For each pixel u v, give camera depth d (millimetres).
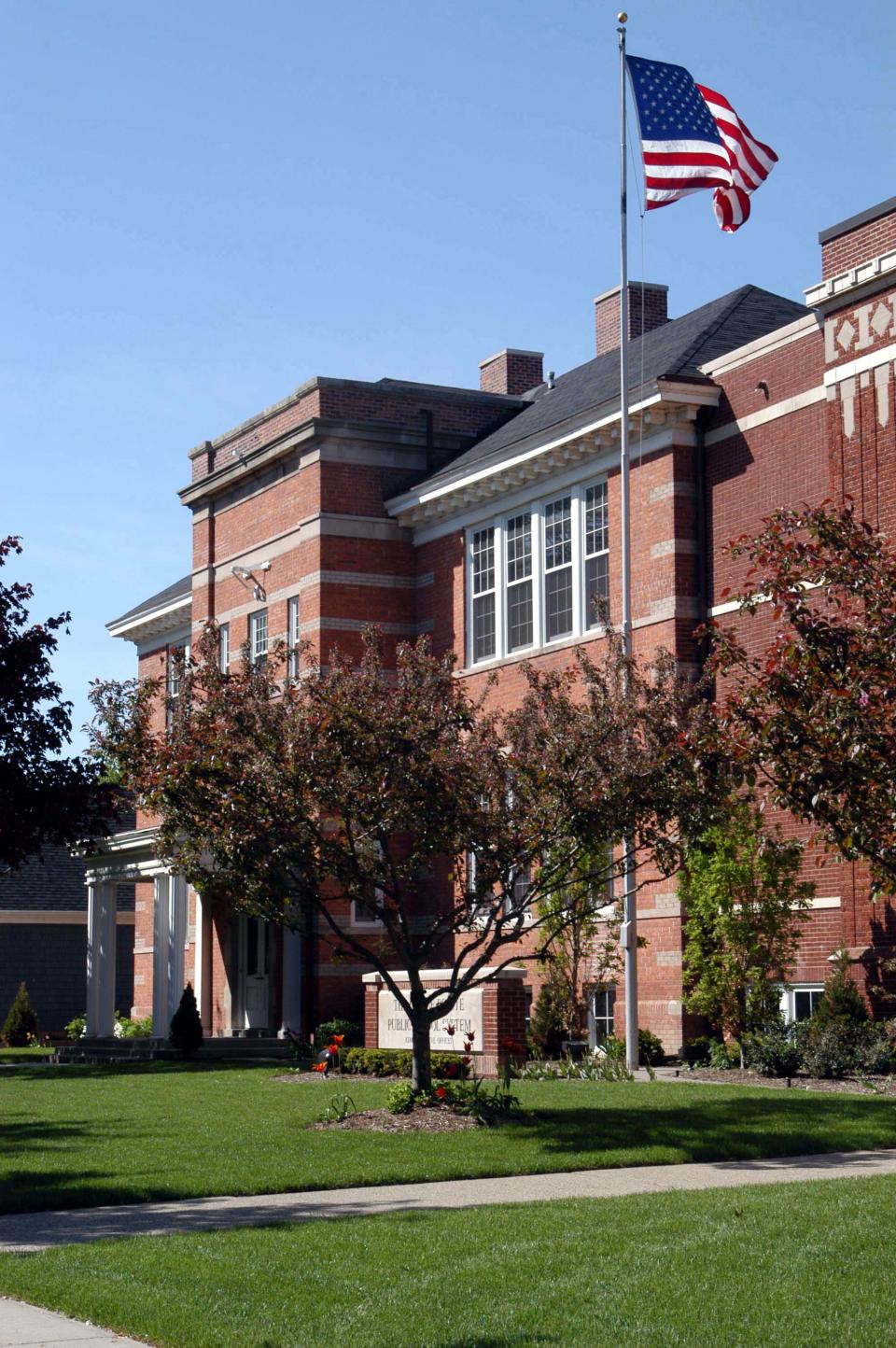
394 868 19047
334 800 18219
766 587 12148
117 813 31906
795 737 11469
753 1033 25156
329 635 35531
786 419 27609
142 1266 10852
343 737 18078
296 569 36656
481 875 18812
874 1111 19000
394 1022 27250
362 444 36375
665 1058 27734
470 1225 12156
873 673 11328
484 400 37969
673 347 31656
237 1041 33625
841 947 25172
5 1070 32125
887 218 25438
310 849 18453
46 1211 13953
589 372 36531
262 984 36875
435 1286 10086
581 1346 8641
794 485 27297
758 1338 8758
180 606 44562
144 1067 30750
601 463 31078
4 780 30719
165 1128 19031
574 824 18094
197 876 19062
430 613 35938
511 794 19047
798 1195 13125
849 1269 10289
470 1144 17062
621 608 30234
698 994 25734
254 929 37469
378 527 36344
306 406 36656
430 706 18578
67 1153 17031
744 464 28438
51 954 48812
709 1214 12250
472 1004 25219
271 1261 10914
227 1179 15039
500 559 33812
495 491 33656
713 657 12648
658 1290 9836
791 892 24828
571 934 28359
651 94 26922
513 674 32844
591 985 27812
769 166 27109
